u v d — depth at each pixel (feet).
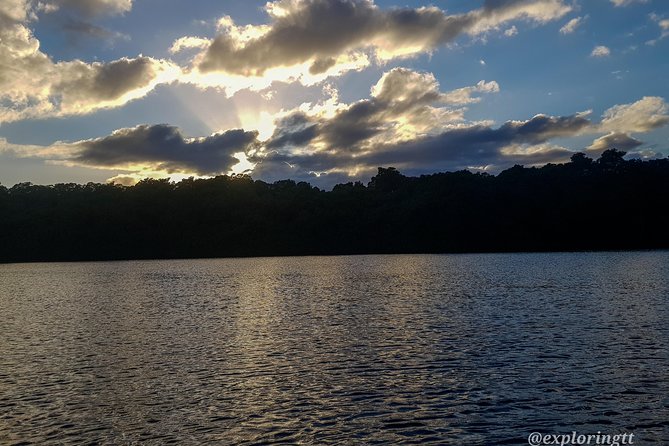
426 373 90.89
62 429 70.49
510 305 165.78
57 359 107.04
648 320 132.26
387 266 390.63
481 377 87.76
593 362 94.43
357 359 101.19
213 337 126.21
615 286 212.02
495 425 69.26
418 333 123.95
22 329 144.36
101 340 126.00
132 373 95.45
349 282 267.18
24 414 75.87
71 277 361.51
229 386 86.58
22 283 315.99
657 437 65.36
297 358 103.24
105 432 69.41
